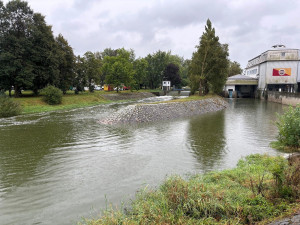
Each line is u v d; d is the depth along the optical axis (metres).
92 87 55.91
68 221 6.76
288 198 6.10
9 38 32.94
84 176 10.12
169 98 62.50
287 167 7.47
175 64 97.31
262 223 5.20
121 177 9.95
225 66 45.12
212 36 44.75
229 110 37.28
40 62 37.84
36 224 6.68
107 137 17.56
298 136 13.39
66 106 37.97
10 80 35.16
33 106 34.19
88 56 54.56
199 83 47.78
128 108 26.09
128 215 6.34
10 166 11.38
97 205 7.61
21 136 17.89
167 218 5.62
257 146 14.69
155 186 8.91
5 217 7.06
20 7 35.47
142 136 17.88
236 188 7.39
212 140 16.50
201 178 8.92
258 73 64.75
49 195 8.41
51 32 39.78
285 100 46.56
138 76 74.19
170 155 12.99
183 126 22.27
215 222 5.50
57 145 15.24
